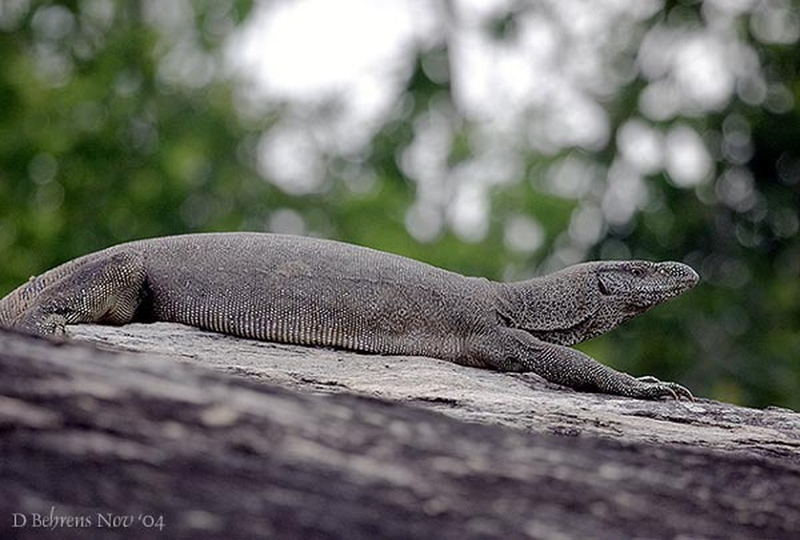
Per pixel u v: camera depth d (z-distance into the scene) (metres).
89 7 38.19
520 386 10.65
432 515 5.91
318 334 11.05
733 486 6.72
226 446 5.88
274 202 37.88
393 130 35.94
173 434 5.85
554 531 6.04
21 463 5.53
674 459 6.75
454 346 11.30
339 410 6.34
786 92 32.06
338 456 6.04
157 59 38.50
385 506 5.86
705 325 30.11
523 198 33.00
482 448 6.40
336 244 11.45
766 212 31.20
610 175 31.45
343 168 38.22
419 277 11.32
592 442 6.76
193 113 38.22
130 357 6.36
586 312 11.74
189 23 39.31
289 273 11.09
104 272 10.88
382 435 6.25
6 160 35.97
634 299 11.81
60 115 36.81
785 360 30.08
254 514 5.60
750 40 32.12
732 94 31.95
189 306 11.07
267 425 6.06
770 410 10.52
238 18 38.75
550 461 6.48
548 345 11.11
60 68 38.06
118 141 36.81
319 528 5.63
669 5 32.31
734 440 8.73
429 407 8.80
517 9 33.47
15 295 11.14
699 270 30.84
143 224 36.47
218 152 38.31
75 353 6.25
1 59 37.00
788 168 31.94
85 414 5.80
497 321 11.40
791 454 8.45
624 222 31.05
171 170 36.75
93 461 5.62
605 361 29.75
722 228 31.06
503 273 32.97
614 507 6.35
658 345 29.70
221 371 9.37
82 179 36.38
